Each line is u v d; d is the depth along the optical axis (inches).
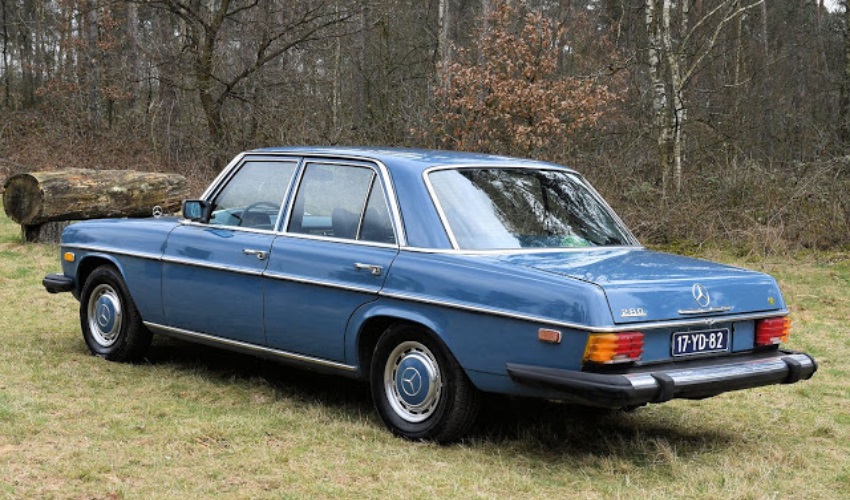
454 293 187.3
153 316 253.9
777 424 226.8
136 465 175.3
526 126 661.9
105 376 247.8
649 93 813.9
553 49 688.4
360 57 1060.5
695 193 586.6
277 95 893.2
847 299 412.2
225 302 232.1
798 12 1214.9
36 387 232.7
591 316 169.3
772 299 199.3
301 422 208.2
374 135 832.3
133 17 1104.2
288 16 940.6
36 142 922.1
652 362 177.2
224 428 200.1
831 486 180.4
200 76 890.1
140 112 1037.8
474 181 208.8
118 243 262.5
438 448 192.2
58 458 176.6
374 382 202.5
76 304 359.3
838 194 550.9
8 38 1754.4
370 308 201.0
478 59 752.3
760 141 835.4
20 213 508.4
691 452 198.8
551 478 177.2
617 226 223.8
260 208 232.5
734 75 951.6
